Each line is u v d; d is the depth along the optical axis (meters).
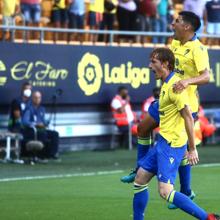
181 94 18.36
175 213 23.09
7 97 39.59
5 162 37.03
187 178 21.94
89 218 22.16
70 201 25.30
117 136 45.00
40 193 27.17
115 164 37.22
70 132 42.72
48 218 22.08
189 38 21.59
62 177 31.92
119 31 44.41
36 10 42.75
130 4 45.53
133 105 45.50
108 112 44.50
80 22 44.12
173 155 18.58
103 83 43.44
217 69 48.25
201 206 24.58
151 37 47.22
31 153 37.91
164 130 18.72
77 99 42.34
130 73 44.50
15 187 28.72
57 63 41.44
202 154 42.38
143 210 19.27
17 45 39.91
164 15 47.41
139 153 21.05
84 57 42.53
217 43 50.91
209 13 49.34
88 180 31.02
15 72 39.88
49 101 41.22
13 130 38.03
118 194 27.08
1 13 44.06
